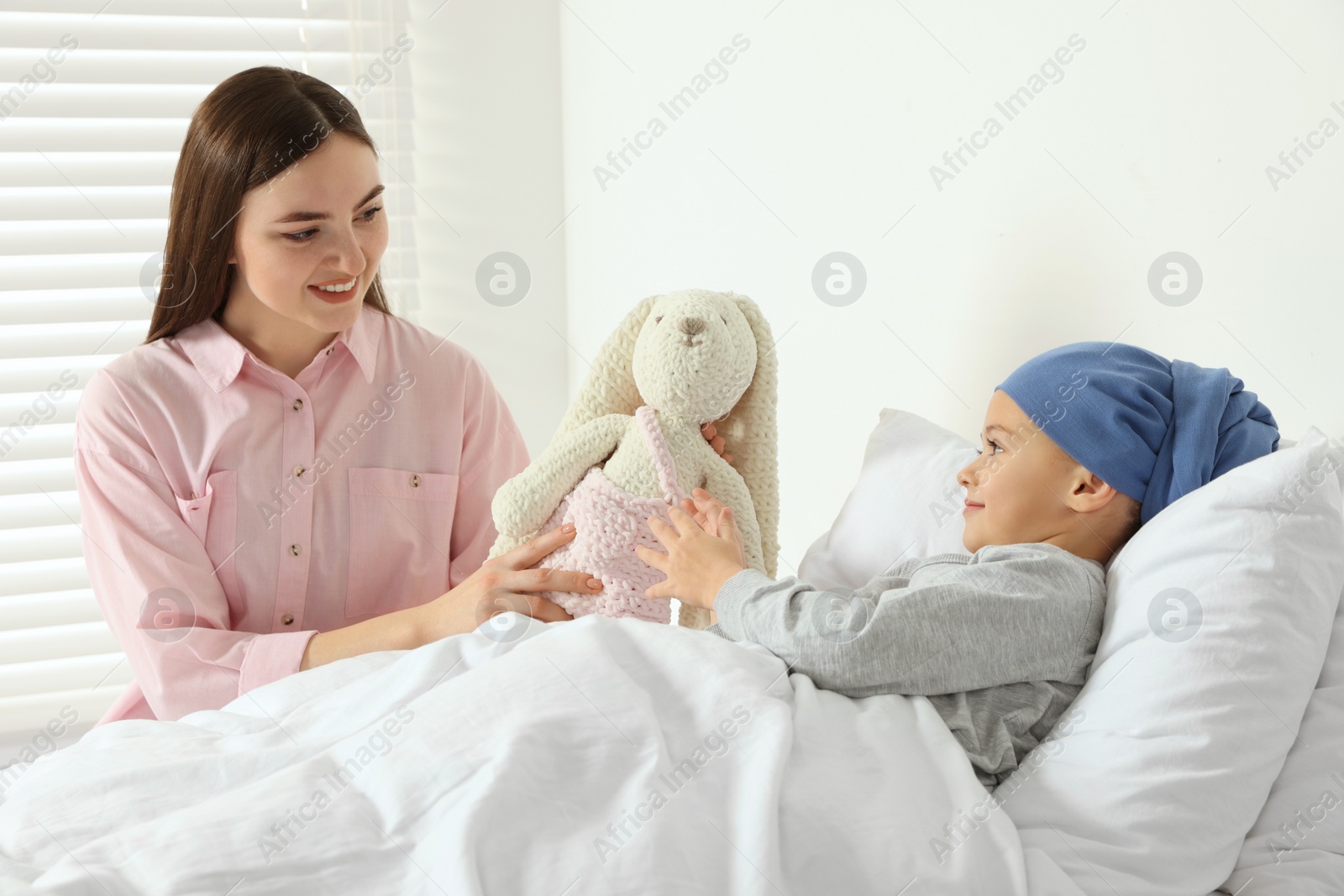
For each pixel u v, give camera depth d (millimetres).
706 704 853
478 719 820
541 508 1260
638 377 1236
